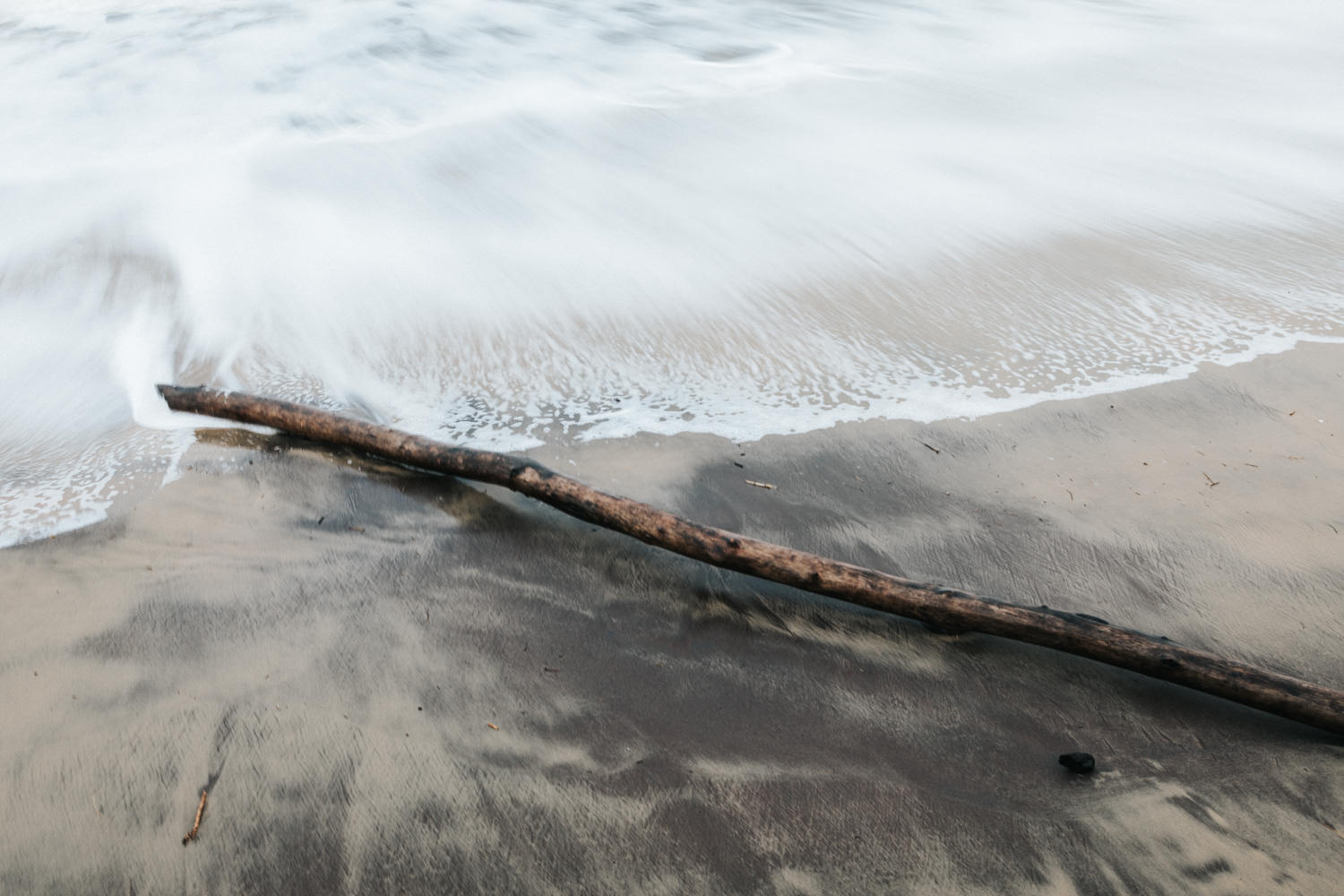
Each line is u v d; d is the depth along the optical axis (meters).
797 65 8.84
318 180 6.16
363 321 4.52
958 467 3.37
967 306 4.62
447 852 1.98
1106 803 2.06
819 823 2.03
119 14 10.71
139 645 2.57
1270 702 2.20
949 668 2.46
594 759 2.20
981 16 10.77
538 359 4.19
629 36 9.76
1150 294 4.72
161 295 4.80
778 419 3.70
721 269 5.02
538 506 3.16
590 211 5.73
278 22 10.16
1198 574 2.79
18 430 3.74
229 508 3.18
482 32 9.74
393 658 2.52
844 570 2.57
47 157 6.71
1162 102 7.99
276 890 1.92
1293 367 3.98
